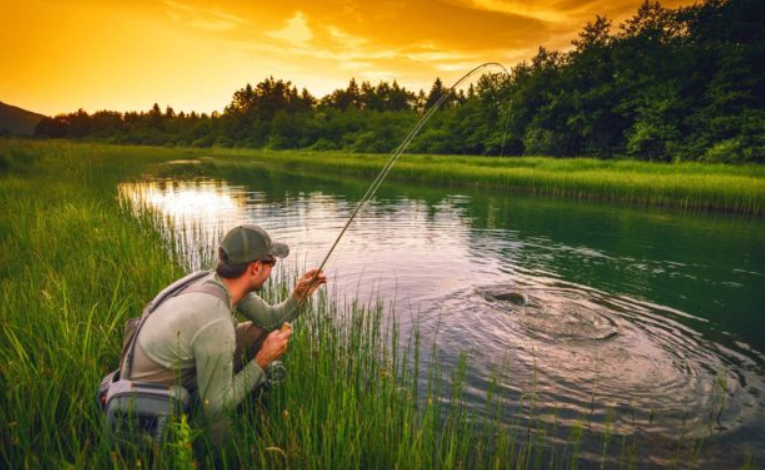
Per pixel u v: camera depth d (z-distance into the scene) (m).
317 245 9.62
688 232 12.02
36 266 4.77
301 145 99.06
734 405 3.85
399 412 3.00
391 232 11.29
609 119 47.62
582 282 7.26
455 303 6.16
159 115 149.75
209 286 2.37
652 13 50.44
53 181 13.88
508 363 4.46
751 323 5.61
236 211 14.36
